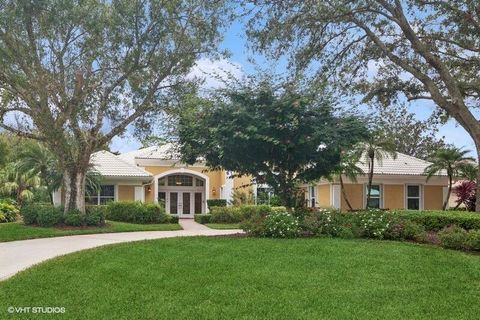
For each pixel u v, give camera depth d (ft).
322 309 20.68
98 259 31.24
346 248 35.01
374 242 39.34
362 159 90.12
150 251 33.94
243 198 99.04
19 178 115.85
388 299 22.36
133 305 21.18
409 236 41.83
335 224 43.55
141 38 60.70
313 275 26.53
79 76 60.34
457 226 42.50
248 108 44.29
